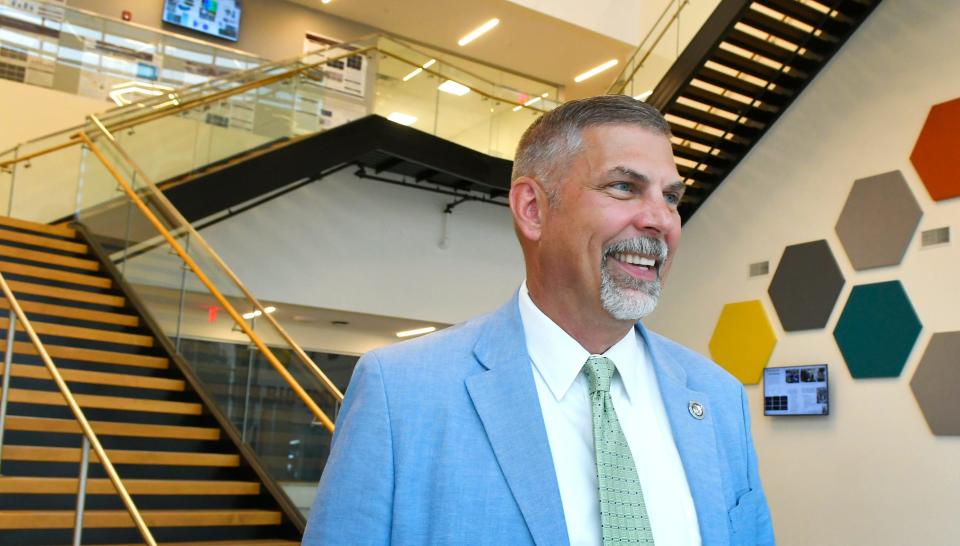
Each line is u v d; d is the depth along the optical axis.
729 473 1.07
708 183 8.07
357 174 8.84
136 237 6.31
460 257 9.45
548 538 0.90
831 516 6.30
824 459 6.44
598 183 1.02
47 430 4.38
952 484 5.50
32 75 8.45
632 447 1.02
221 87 8.18
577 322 1.05
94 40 8.81
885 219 6.29
